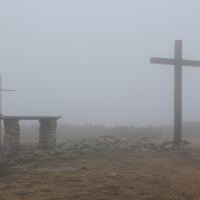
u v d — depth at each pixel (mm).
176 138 18266
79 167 11984
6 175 10438
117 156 15031
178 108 18344
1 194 8055
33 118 17562
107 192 8312
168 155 15594
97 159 14086
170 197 7926
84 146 17312
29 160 13344
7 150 16594
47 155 14977
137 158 14594
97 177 10203
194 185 9281
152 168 12047
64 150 17016
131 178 10109
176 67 18484
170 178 10219
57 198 7703
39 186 8930
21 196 7879
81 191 8398
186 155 15578
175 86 18469
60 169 11570
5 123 17219
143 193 8266
